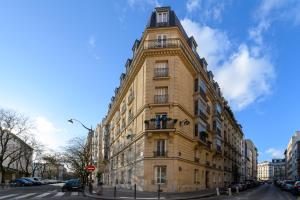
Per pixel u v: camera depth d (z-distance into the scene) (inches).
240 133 4197.8
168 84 1526.8
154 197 1148.5
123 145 2074.3
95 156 3705.7
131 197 1128.8
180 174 1507.1
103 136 3378.4
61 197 1109.7
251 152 6333.7
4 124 2394.2
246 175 5044.3
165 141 1489.9
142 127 1560.0
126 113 2022.6
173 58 1544.0
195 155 1804.9
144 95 1550.2
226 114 2955.2
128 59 2119.8
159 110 1514.5
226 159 2866.6
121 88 2180.1
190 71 1759.4
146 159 1485.0
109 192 1401.3
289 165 6343.5
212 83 2340.1
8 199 991.0
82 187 1526.8
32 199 997.8
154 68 1555.1
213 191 1647.4
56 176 5255.9
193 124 1791.3
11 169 3284.9
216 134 2301.9
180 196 1218.6
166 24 1587.1
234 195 1475.1
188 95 1713.8
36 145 2977.4
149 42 1569.9
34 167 4013.3
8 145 3009.4
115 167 2380.7
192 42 1828.2
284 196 1482.5
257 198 1259.8
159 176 1469.0
